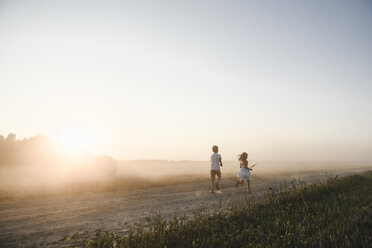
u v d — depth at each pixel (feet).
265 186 40.60
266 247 11.36
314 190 26.27
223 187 39.91
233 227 14.26
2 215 18.60
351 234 12.57
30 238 13.50
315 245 11.45
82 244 12.62
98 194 30.01
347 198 22.68
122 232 14.90
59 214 19.34
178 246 11.82
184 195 30.55
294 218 16.29
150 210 21.43
